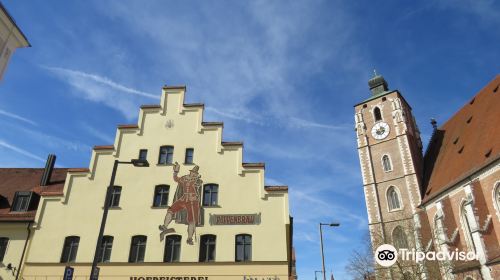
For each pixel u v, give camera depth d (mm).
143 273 27781
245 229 28922
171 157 32312
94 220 29922
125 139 33125
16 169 36844
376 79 67312
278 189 30109
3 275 28047
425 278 39312
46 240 29234
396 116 59219
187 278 27500
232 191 30391
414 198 51375
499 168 34281
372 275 42312
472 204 35531
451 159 46625
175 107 34469
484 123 42656
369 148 60281
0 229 29734
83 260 28438
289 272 28719
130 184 31172
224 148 32156
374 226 53875
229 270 27578
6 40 16094
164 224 29422
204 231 29031
